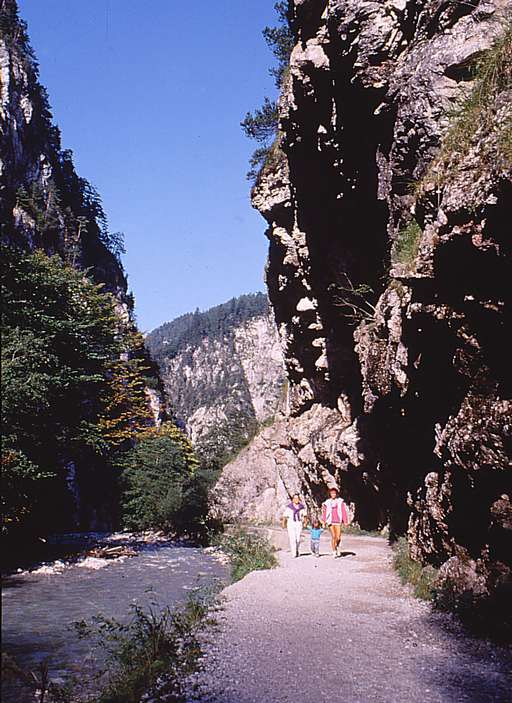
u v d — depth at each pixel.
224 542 23.00
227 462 51.69
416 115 12.38
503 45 9.15
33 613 13.20
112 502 61.22
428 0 13.26
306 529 28.03
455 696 5.29
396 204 13.93
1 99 78.62
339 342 26.61
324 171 20.20
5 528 23.30
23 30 90.12
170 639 7.33
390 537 19.50
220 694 5.40
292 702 5.17
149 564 22.97
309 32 17.86
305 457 30.66
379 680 5.73
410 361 11.52
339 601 9.61
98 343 33.69
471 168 8.38
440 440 9.97
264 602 9.56
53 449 27.08
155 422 84.38
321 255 23.91
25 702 6.82
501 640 6.89
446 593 8.59
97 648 9.80
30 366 22.88
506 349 7.96
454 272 8.80
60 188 97.81
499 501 7.80
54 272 29.80
